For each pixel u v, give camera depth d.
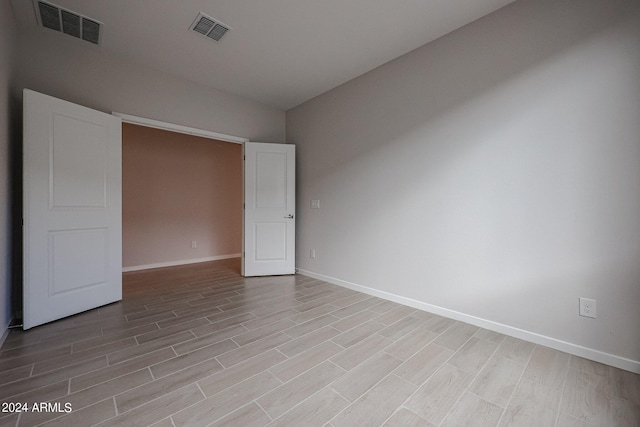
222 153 5.43
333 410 1.33
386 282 2.99
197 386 1.49
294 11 2.23
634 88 1.65
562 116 1.89
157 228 4.61
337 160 3.55
